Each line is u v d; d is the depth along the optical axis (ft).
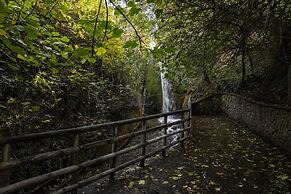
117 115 31.68
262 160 18.74
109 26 7.01
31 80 14.17
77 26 13.75
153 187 13.76
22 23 7.84
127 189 13.44
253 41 29.04
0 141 8.21
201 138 25.54
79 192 12.83
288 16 22.91
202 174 15.84
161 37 24.91
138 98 42.88
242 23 21.33
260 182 14.76
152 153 17.66
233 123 34.37
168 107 53.57
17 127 16.37
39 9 10.07
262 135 25.58
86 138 23.62
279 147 21.31
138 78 45.88
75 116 24.00
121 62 31.71
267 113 24.62
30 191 17.07
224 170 16.58
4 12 6.70
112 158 13.88
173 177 15.21
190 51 25.77
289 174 15.87
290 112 19.83
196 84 50.19
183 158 19.01
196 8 21.43
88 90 25.20
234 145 23.03
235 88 39.37
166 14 21.63
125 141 28.96
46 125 19.72
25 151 18.19
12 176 16.80
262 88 32.96
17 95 16.39
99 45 7.20
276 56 29.53
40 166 18.60
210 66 31.68
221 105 42.52
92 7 15.12
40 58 9.70
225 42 28.53
